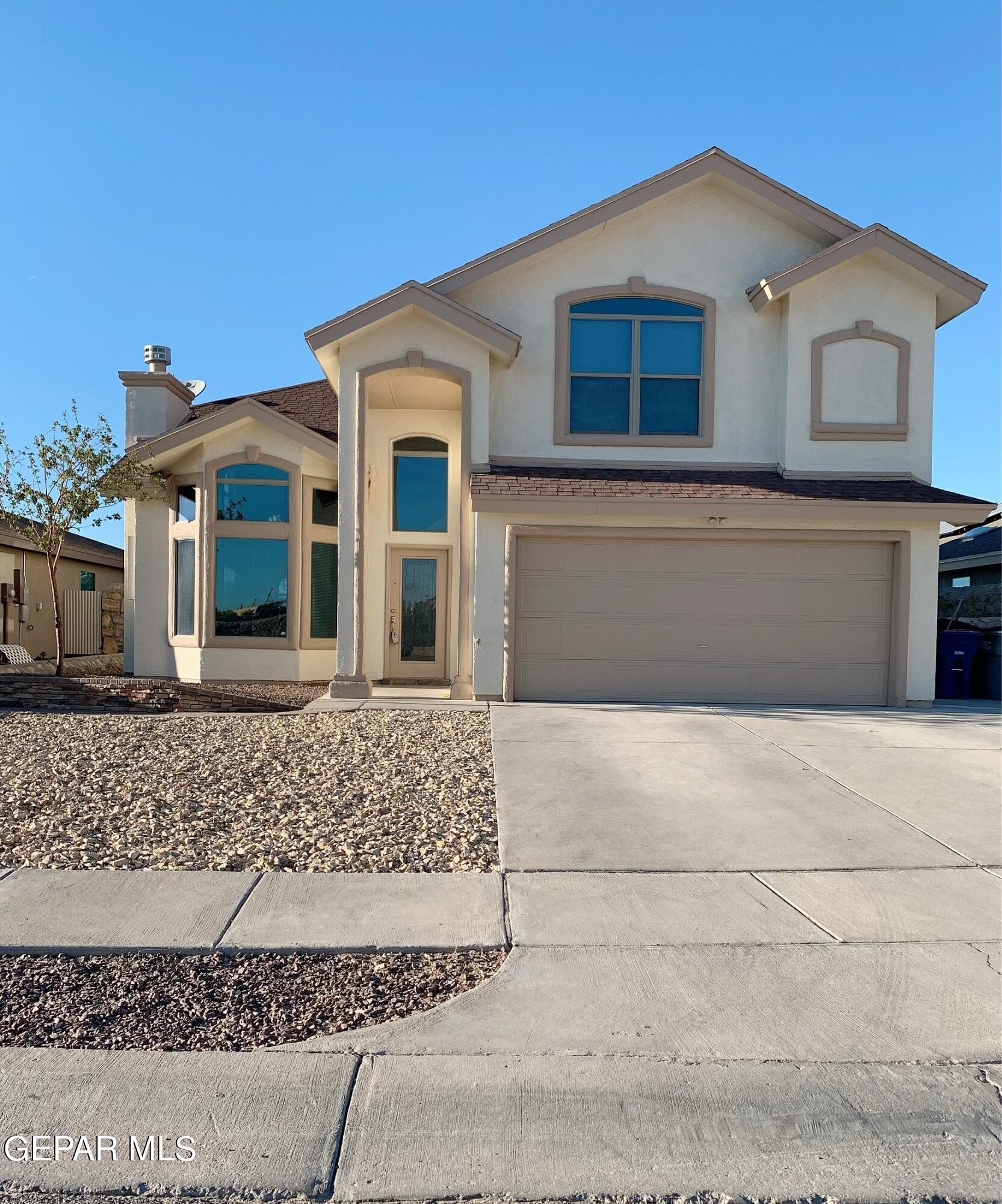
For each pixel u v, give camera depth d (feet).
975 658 44.73
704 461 42.09
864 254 40.57
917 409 41.37
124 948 14.44
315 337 39.32
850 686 39.70
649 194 40.75
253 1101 10.51
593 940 15.03
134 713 39.99
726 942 14.98
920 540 39.42
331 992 13.28
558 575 39.63
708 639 39.68
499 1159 9.63
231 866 18.39
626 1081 10.94
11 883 17.19
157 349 54.65
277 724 33.68
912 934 15.35
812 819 21.99
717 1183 9.34
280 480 48.78
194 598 49.55
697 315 42.14
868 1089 10.84
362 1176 9.37
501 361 41.16
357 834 20.36
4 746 29.19
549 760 27.55
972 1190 9.29
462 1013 12.59
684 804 23.17
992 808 22.99
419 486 49.73
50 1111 10.32
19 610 69.97
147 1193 9.19
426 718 34.55
